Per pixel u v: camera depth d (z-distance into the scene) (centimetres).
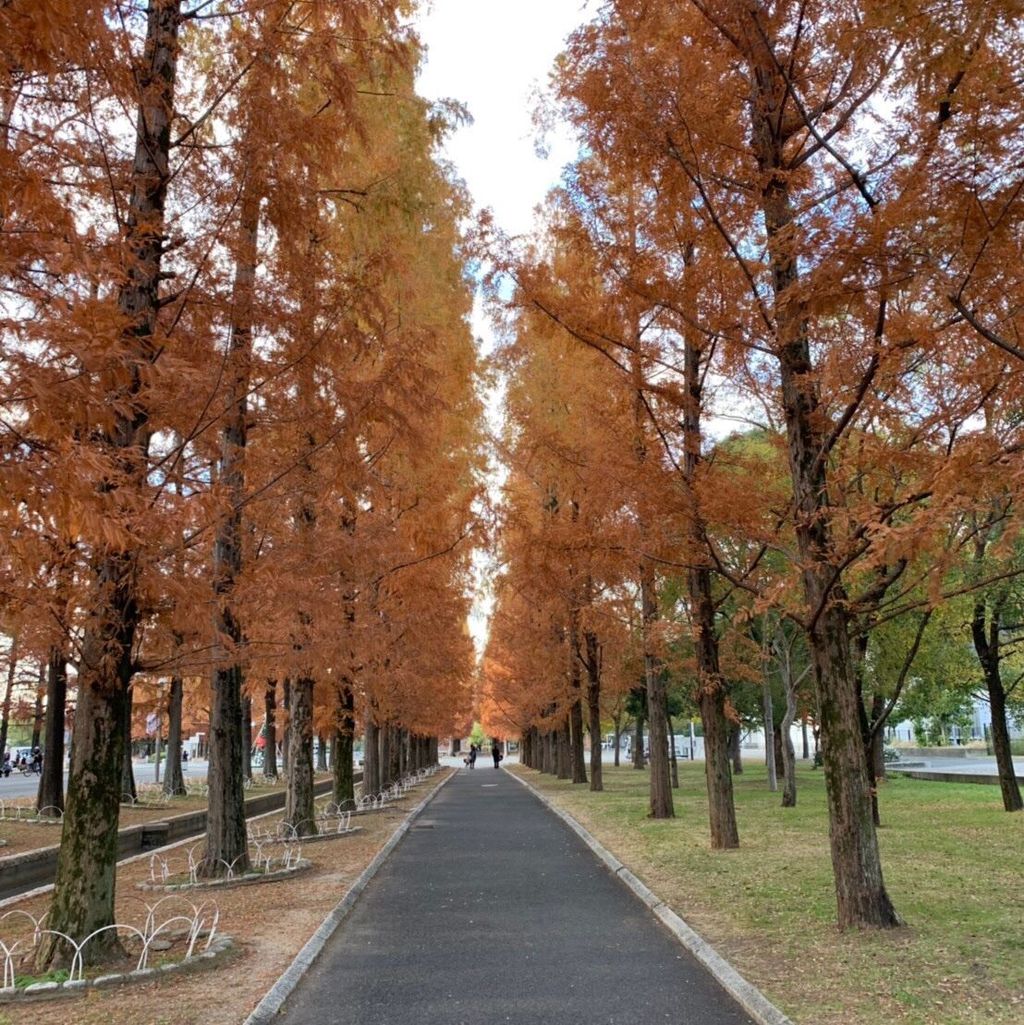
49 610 571
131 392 517
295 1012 520
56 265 380
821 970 562
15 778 4481
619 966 614
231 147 642
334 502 972
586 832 1464
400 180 1134
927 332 504
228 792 1036
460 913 819
